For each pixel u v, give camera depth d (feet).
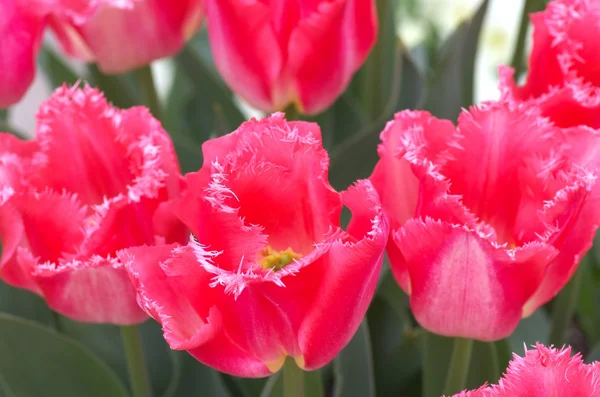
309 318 1.23
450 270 1.29
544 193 1.29
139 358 1.65
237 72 1.76
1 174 1.40
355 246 1.18
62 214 1.37
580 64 1.43
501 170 1.31
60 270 1.35
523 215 1.32
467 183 1.32
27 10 1.76
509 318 1.32
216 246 1.20
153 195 1.32
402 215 1.35
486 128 1.29
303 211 1.29
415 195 1.34
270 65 1.73
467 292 1.30
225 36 1.73
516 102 1.33
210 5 1.72
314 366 1.27
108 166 1.40
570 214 1.26
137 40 1.87
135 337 1.63
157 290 1.23
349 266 1.19
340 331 1.24
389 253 1.37
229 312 1.24
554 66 1.42
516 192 1.32
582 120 1.38
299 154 1.24
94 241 1.33
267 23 1.69
